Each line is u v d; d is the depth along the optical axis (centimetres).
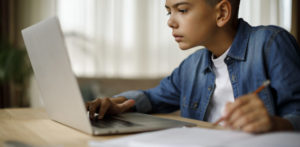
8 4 319
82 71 343
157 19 365
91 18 345
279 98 86
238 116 56
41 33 68
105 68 350
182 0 91
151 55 364
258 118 56
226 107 59
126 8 355
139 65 361
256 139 49
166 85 121
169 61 371
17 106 317
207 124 80
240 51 100
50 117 87
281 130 60
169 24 95
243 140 50
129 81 347
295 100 84
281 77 87
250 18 398
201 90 112
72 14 339
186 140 51
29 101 315
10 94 318
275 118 62
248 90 98
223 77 108
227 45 102
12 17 320
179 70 122
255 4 400
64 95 68
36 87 309
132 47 359
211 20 94
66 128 74
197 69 114
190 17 92
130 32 357
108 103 88
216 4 93
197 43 96
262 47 95
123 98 110
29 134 67
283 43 92
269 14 403
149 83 355
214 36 98
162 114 112
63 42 59
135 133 67
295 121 64
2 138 63
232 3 100
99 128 67
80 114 65
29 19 326
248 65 98
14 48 302
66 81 64
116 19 351
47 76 74
